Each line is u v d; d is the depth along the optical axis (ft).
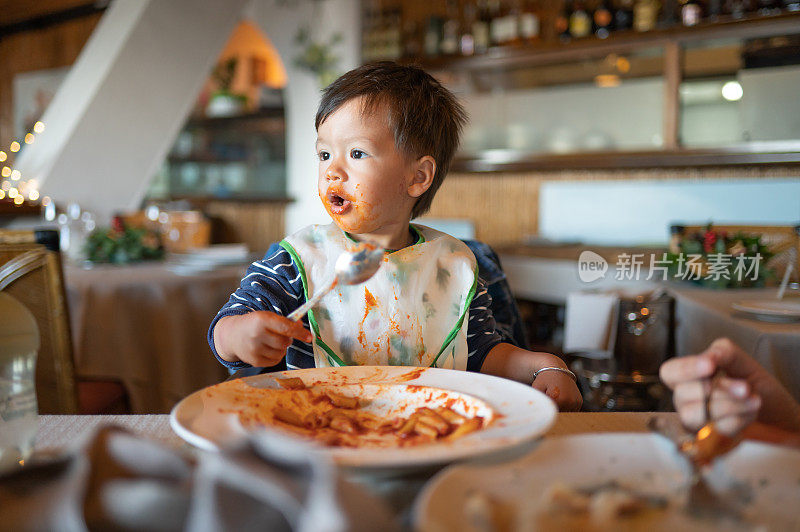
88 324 6.55
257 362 2.34
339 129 2.92
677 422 1.57
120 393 6.36
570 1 12.67
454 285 2.99
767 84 10.58
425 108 3.05
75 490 0.87
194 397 1.80
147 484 0.89
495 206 14.32
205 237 10.45
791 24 10.08
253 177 16.24
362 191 2.89
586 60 12.26
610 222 12.88
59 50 18.65
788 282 6.42
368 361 2.82
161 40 12.20
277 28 15.70
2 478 1.02
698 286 6.18
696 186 11.94
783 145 10.44
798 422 1.64
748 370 1.62
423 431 1.72
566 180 13.38
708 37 10.80
